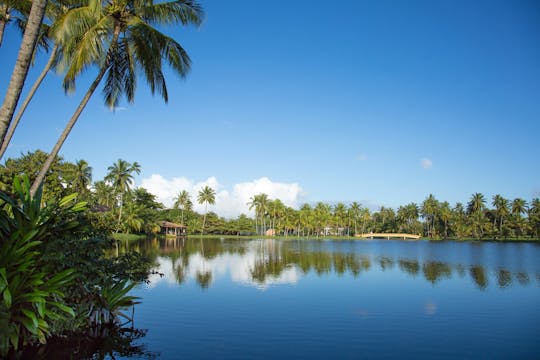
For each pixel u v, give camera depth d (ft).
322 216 350.23
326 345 27.96
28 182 25.55
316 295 47.47
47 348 25.35
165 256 101.30
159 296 45.83
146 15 40.32
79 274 26.02
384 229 381.40
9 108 23.61
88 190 170.91
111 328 31.07
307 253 122.62
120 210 187.52
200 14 42.01
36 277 23.04
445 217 314.14
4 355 21.33
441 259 104.53
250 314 37.04
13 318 22.93
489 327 33.40
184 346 27.17
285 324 33.42
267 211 333.62
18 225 23.73
